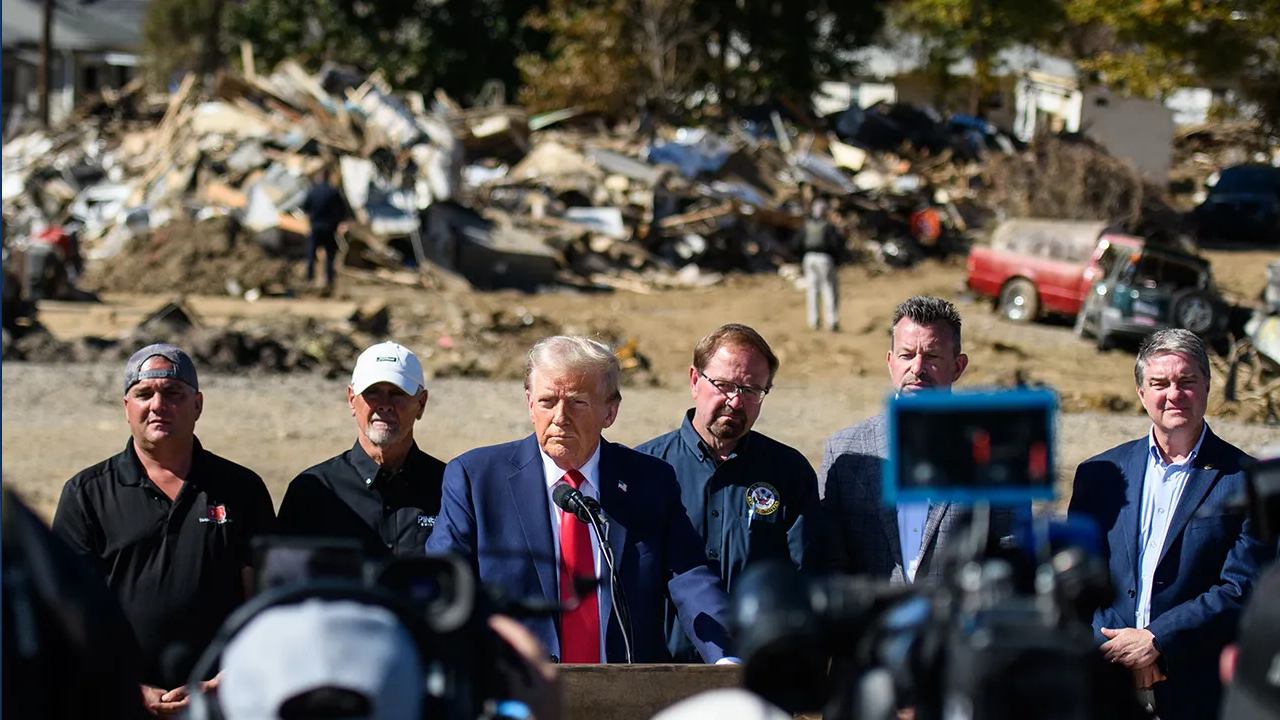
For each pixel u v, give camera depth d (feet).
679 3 239.91
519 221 159.94
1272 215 196.24
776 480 25.89
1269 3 192.13
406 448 26.55
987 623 9.27
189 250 131.34
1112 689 11.05
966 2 232.73
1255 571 23.86
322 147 154.71
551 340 24.22
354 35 276.00
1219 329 114.01
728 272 163.12
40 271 112.37
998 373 104.42
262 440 70.90
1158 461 25.55
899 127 238.48
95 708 11.82
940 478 9.32
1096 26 240.12
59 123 243.81
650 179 171.63
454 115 201.87
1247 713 11.29
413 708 9.77
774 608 9.94
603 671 19.47
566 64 234.99
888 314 130.31
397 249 149.59
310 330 101.45
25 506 12.06
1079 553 9.71
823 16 270.87
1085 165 181.37
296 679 9.43
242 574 24.82
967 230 192.24
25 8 354.54
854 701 10.09
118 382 86.58
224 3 300.81
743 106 250.98
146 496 24.41
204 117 170.71
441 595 11.07
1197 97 298.56
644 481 24.29
